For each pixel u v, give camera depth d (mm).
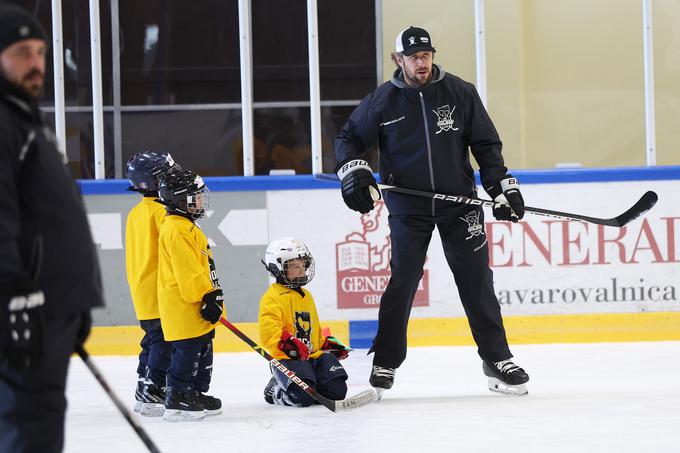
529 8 23531
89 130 24297
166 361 14102
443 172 14688
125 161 25688
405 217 14789
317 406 14266
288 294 14500
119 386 16109
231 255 20375
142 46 25453
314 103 20641
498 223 20078
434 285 20031
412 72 14344
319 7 24828
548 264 20062
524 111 23734
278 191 20344
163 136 25750
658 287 20078
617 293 20062
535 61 23656
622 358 17625
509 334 19812
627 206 20109
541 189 20125
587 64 23609
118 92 24266
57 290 7645
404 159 14711
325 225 20328
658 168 20078
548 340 19547
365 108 14828
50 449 7645
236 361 18328
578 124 23719
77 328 7934
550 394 14680
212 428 12883
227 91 25641
